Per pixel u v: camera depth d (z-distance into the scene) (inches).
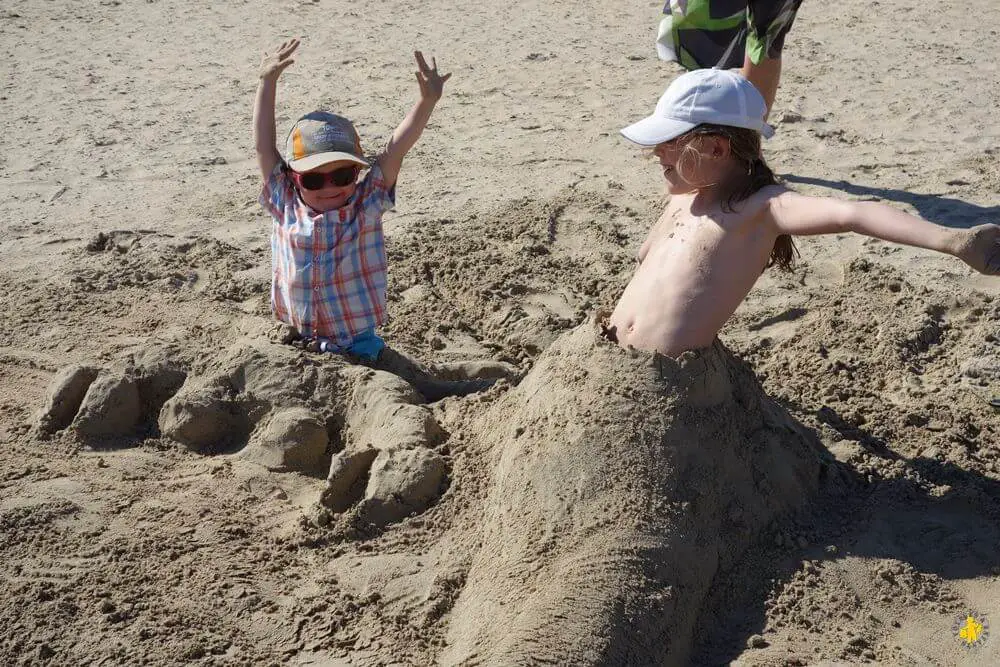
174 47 311.4
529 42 303.0
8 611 124.0
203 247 186.5
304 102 251.3
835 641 119.1
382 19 339.3
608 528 122.4
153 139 232.7
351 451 134.1
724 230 127.9
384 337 161.9
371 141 225.5
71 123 243.4
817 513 130.0
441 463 133.5
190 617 123.7
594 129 227.9
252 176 214.2
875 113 228.5
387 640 121.5
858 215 119.5
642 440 125.7
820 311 164.1
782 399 146.0
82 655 120.8
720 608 122.6
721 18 184.4
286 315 151.3
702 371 127.5
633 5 347.9
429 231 189.0
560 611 117.7
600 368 129.0
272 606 124.7
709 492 125.4
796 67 261.6
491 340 162.6
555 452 126.7
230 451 142.5
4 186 212.4
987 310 161.9
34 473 138.6
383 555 128.6
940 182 197.9
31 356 158.4
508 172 210.4
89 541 130.3
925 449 138.6
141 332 164.1
